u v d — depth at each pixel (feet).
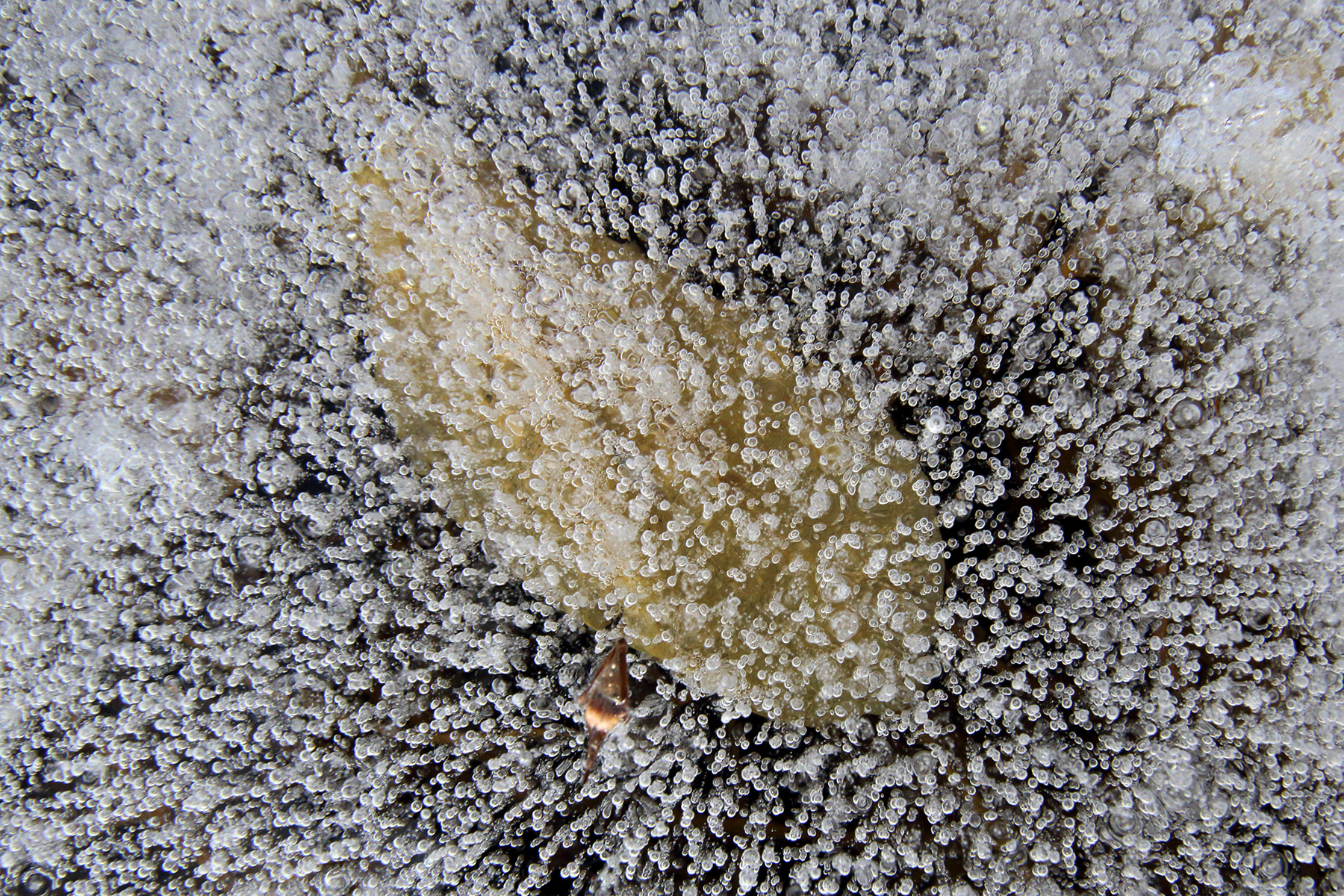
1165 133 0.50
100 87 0.53
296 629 0.51
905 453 0.50
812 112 0.51
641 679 0.50
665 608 0.50
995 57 0.51
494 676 0.50
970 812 0.49
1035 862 0.48
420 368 0.51
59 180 0.53
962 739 0.49
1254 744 0.48
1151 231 0.50
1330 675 0.48
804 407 0.50
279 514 0.51
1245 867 0.48
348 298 0.52
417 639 0.51
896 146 0.51
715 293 0.51
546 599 0.50
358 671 0.51
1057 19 0.51
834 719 0.49
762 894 0.48
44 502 0.52
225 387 0.52
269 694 0.51
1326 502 0.49
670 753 0.50
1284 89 0.50
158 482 0.52
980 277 0.50
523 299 0.51
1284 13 0.50
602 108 0.52
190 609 0.51
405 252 0.52
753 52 0.52
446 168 0.52
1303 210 0.50
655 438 0.50
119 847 0.51
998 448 0.50
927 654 0.49
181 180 0.53
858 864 0.48
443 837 0.50
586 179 0.52
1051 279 0.50
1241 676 0.48
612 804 0.50
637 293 0.51
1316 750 0.48
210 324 0.52
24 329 0.52
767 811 0.49
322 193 0.52
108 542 0.52
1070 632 0.49
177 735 0.51
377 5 0.53
